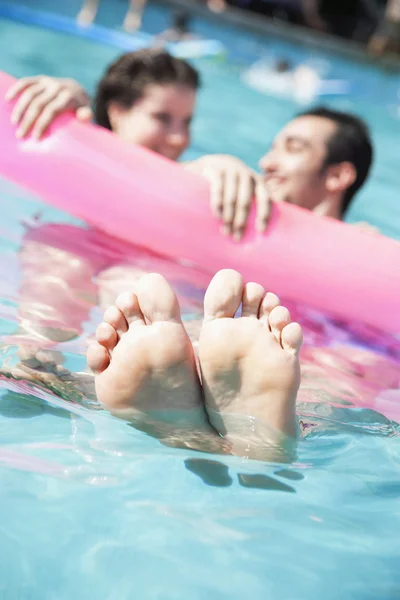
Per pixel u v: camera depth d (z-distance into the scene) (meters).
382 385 1.74
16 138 2.26
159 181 2.16
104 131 2.27
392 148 5.02
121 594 0.98
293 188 2.61
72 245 2.22
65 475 1.19
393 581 1.05
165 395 1.37
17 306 1.78
